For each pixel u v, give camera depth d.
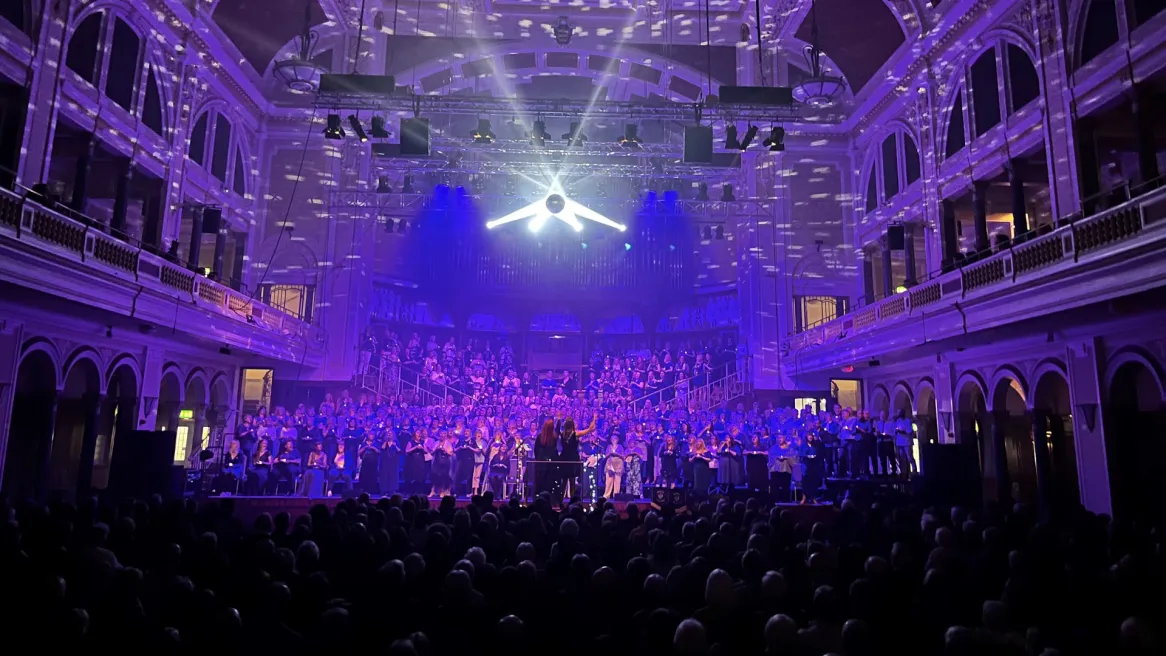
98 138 16.70
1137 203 11.04
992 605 3.98
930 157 21.48
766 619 4.34
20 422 14.62
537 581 4.89
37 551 5.42
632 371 30.45
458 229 32.75
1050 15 16.17
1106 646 4.09
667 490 14.71
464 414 21.22
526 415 22.47
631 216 32.94
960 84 20.08
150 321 15.25
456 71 27.58
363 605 4.53
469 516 7.45
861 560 5.53
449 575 4.35
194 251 20.50
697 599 4.96
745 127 27.22
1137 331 13.00
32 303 13.40
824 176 27.14
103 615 3.93
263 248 25.56
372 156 26.56
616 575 4.79
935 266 21.05
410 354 29.84
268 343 21.05
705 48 26.92
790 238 26.80
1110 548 6.84
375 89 17.61
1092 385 14.02
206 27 20.94
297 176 26.06
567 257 33.06
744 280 27.27
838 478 16.16
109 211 22.12
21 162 14.20
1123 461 13.44
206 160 22.17
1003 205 21.70
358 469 18.61
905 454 18.33
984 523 8.52
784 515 8.48
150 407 18.19
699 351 30.97
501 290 32.88
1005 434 18.69
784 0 24.48
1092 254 11.94
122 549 6.76
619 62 28.09
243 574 5.10
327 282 25.48
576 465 15.13
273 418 19.17
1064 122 15.62
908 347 17.88
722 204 27.34
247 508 14.34
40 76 14.75
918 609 4.48
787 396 25.80
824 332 23.09
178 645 3.75
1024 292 13.49
